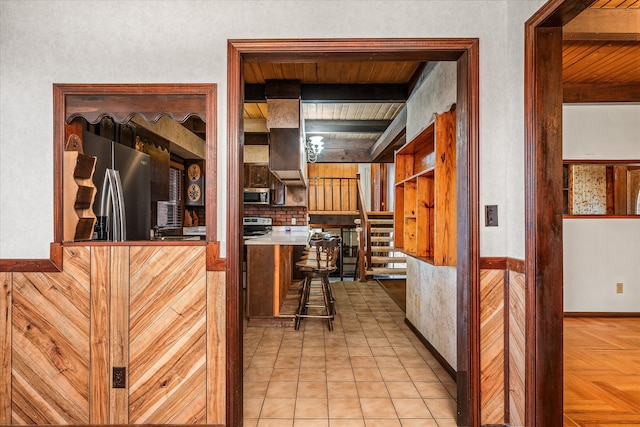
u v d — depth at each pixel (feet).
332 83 12.67
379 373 8.70
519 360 6.00
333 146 22.49
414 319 11.85
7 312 6.26
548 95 5.60
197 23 6.32
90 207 6.92
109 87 6.26
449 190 7.95
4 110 6.27
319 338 11.34
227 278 6.22
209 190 6.25
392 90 12.77
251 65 11.00
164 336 6.24
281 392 7.73
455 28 6.35
